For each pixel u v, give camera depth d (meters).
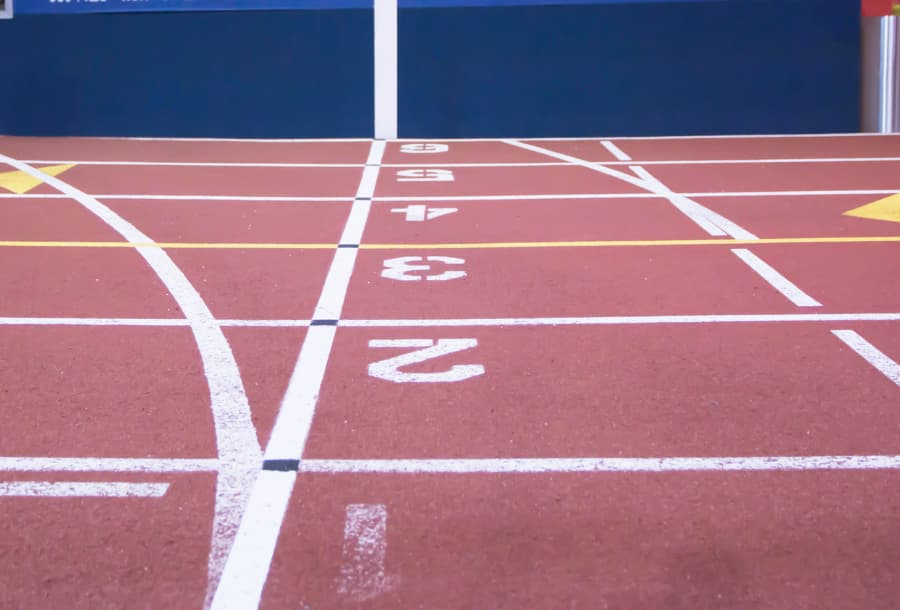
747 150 15.89
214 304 7.48
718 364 6.12
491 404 5.52
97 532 4.19
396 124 18.00
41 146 16.81
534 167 14.55
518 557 3.99
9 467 4.78
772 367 6.06
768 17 17.48
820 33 17.48
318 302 7.53
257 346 6.51
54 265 8.66
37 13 17.78
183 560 3.97
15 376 5.95
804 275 8.20
